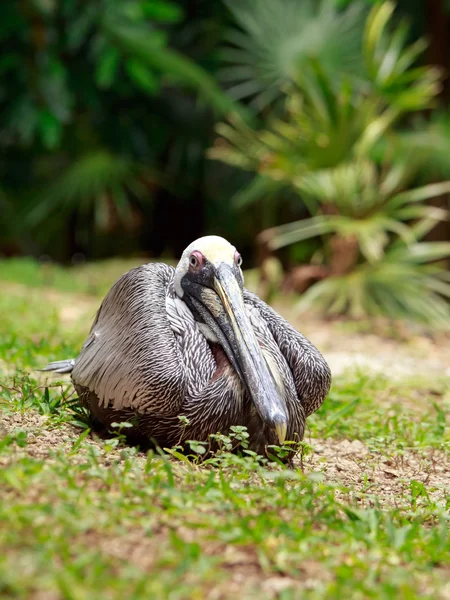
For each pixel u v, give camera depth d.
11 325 11.36
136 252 25.06
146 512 4.69
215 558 4.20
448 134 17.31
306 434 7.75
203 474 5.52
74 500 4.59
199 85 20.66
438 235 20.50
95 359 6.43
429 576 4.51
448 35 21.94
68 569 3.81
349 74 17.66
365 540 4.77
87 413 6.81
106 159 22.44
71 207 23.25
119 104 23.22
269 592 4.05
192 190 24.55
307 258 21.20
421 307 14.97
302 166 16.33
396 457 7.25
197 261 6.61
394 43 16.14
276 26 18.47
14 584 3.60
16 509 4.28
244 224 24.20
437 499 6.19
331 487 5.68
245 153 17.48
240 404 6.13
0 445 5.21
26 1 19.62
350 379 10.36
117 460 5.57
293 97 16.67
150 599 3.71
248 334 6.24
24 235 23.53
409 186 19.31
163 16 20.06
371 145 16.14
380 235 15.31
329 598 3.97
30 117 20.20
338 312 15.20
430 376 11.18
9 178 22.62
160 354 6.04
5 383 7.48
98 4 19.45
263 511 4.96
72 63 21.31
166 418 6.09
